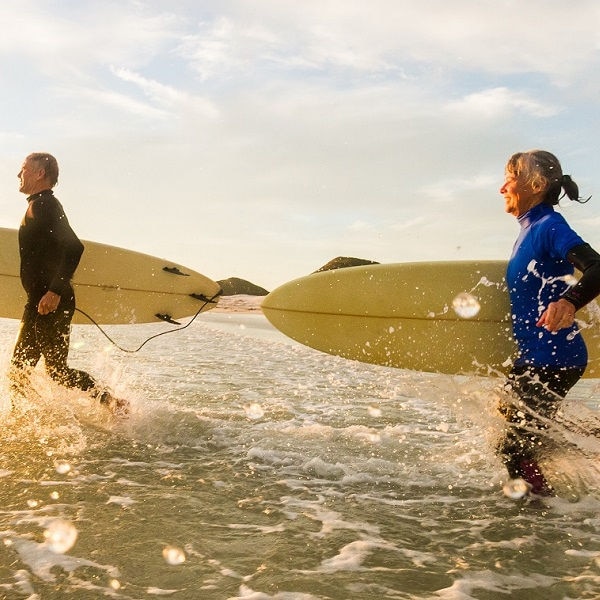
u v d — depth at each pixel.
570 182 2.61
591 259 2.29
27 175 3.62
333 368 6.31
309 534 2.14
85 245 4.68
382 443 3.34
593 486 2.64
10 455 2.93
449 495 2.59
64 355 3.62
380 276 3.54
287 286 3.82
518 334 2.59
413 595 1.73
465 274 3.34
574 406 2.58
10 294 4.66
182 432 3.44
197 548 1.99
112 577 1.78
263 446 3.23
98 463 2.87
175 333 10.42
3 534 2.03
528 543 2.10
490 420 2.74
